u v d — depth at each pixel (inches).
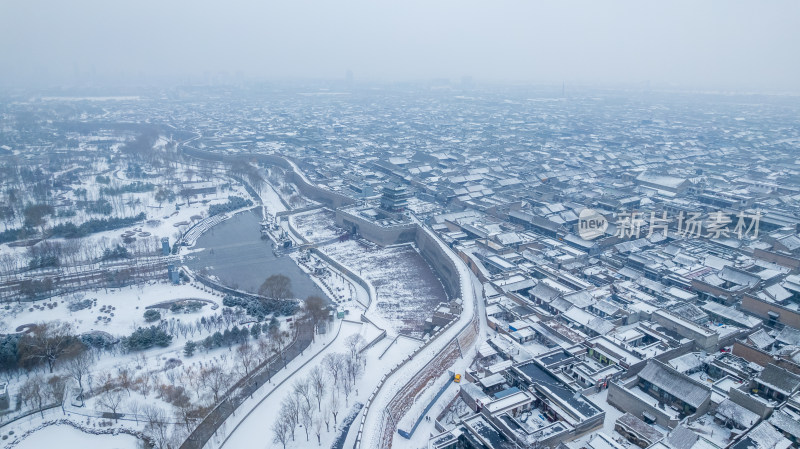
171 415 6476.4
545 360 6850.4
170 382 7165.4
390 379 6963.6
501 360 7288.4
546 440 5319.9
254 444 6077.8
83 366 7244.1
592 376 6604.3
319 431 6097.4
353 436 6063.0
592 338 7396.7
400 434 6048.2
